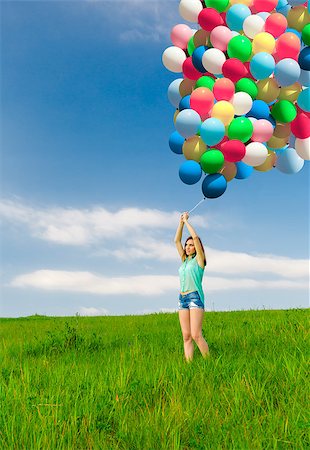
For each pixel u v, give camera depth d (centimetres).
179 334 1089
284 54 725
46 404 497
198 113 737
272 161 818
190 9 796
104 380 616
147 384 567
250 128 702
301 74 744
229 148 706
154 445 419
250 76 745
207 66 731
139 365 689
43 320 1831
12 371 695
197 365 675
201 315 761
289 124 771
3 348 1024
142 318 1608
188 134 739
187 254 796
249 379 546
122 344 1004
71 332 1050
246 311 1546
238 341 906
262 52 708
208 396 532
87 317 1855
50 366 767
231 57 728
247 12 747
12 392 572
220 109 699
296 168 802
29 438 436
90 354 922
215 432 429
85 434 443
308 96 713
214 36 739
